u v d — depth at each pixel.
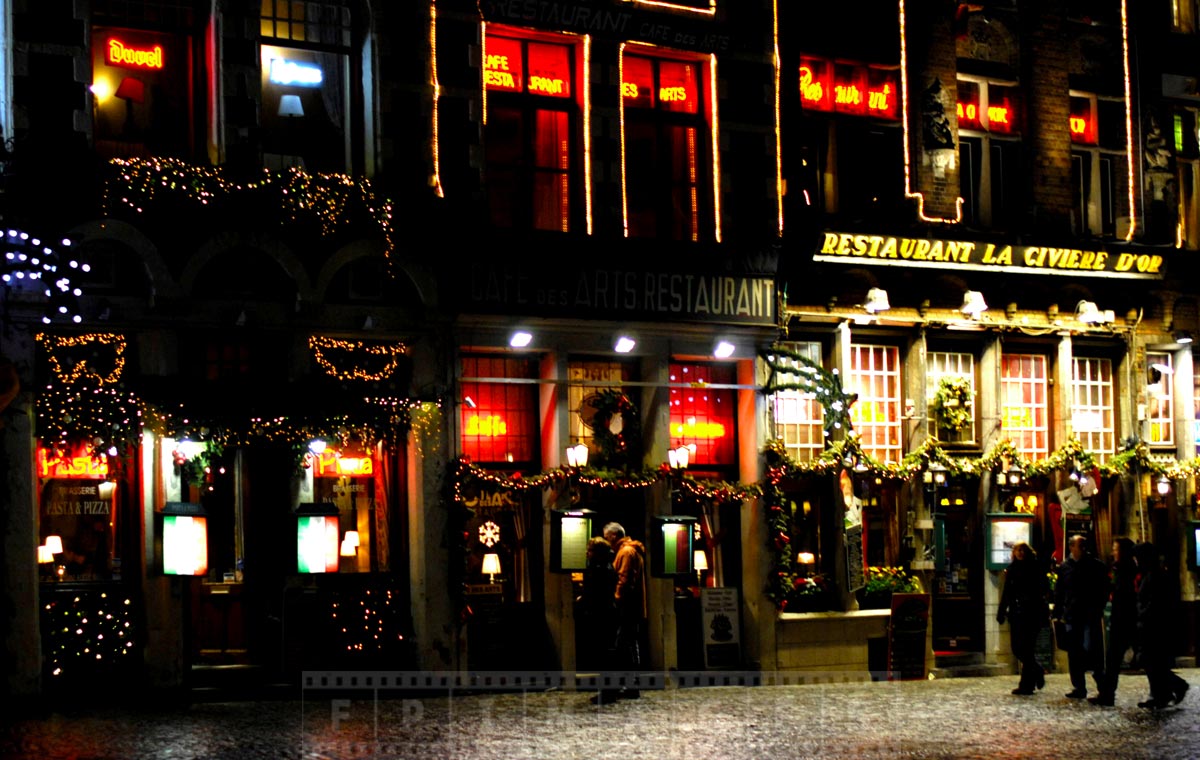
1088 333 21.30
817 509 19.20
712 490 18.03
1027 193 21.05
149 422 14.64
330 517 15.08
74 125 14.68
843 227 19.11
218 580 15.45
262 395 15.08
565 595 16.94
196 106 15.56
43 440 14.45
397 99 16.38
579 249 17.16
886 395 19.97
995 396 20.39
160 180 14.84
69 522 14.71
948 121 20.20
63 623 14.48
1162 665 15.16
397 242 16.12
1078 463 20.72
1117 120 22.05
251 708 14.16
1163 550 21.80
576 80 17.84
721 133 18.53
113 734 12.34
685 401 18.55
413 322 16.25
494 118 17.34
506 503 17.23
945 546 19.77
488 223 17.00
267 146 15.92
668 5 18.11
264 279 15.44
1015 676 19.55
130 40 15.34
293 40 16.11
